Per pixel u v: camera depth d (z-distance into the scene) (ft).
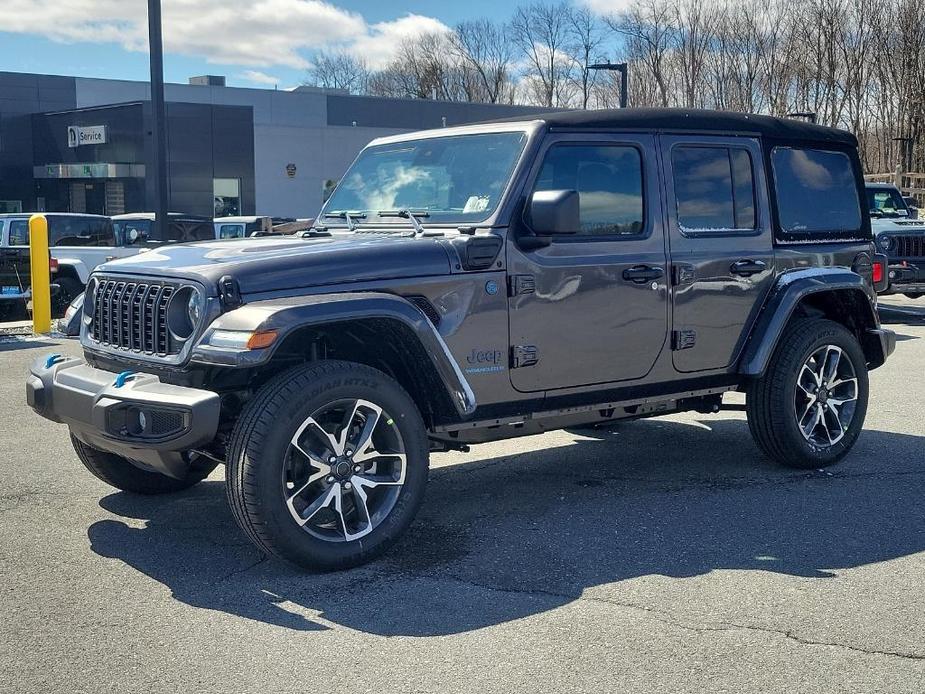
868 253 21.57
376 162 18.95
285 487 14.01
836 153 21.30
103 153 129.70
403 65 303.07
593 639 12.39
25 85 137.69
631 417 18.71
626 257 17.46
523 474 20.45
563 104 247.91
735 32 195.62
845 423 20.80
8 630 12.72
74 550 15.76
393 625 12.85
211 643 12.34
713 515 17.48
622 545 15.92
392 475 15.23
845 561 15.16
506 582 14.32
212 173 131.75
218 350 13.65
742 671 11.53
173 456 14.80
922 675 11.44
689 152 18.49
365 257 15.07
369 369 14.76
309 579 14.47
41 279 42.55
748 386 20.06
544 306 16.56
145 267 15.52
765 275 19.48
